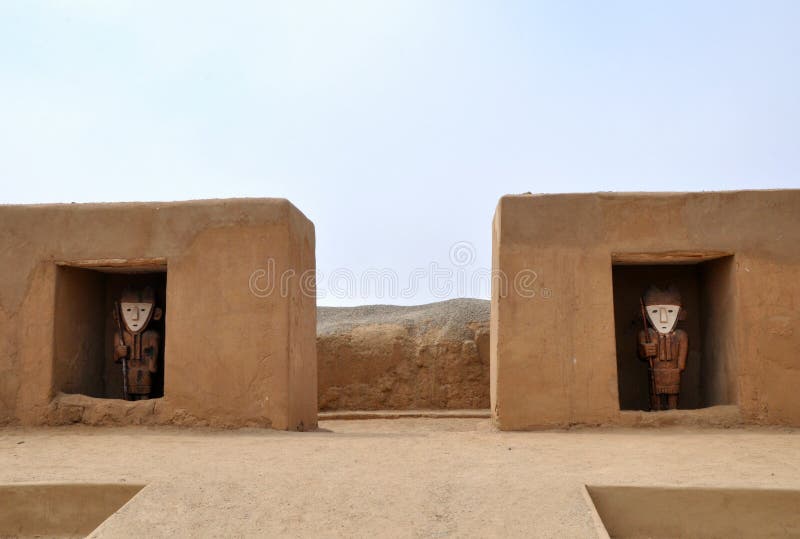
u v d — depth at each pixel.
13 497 4.88
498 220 7.87
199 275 7.66
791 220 7.48
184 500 4.61
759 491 4.55
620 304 8.91
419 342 14.71
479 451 5.95
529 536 4.08
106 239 7.84
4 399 7.70
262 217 7.66
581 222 7.64
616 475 4.98
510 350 7.52
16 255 7.89
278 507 4.50
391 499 4.58
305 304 8.47
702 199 7.59
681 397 8.57
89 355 8.61
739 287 7.45
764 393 7.33
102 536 4.20
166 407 7.52
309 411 8.63
